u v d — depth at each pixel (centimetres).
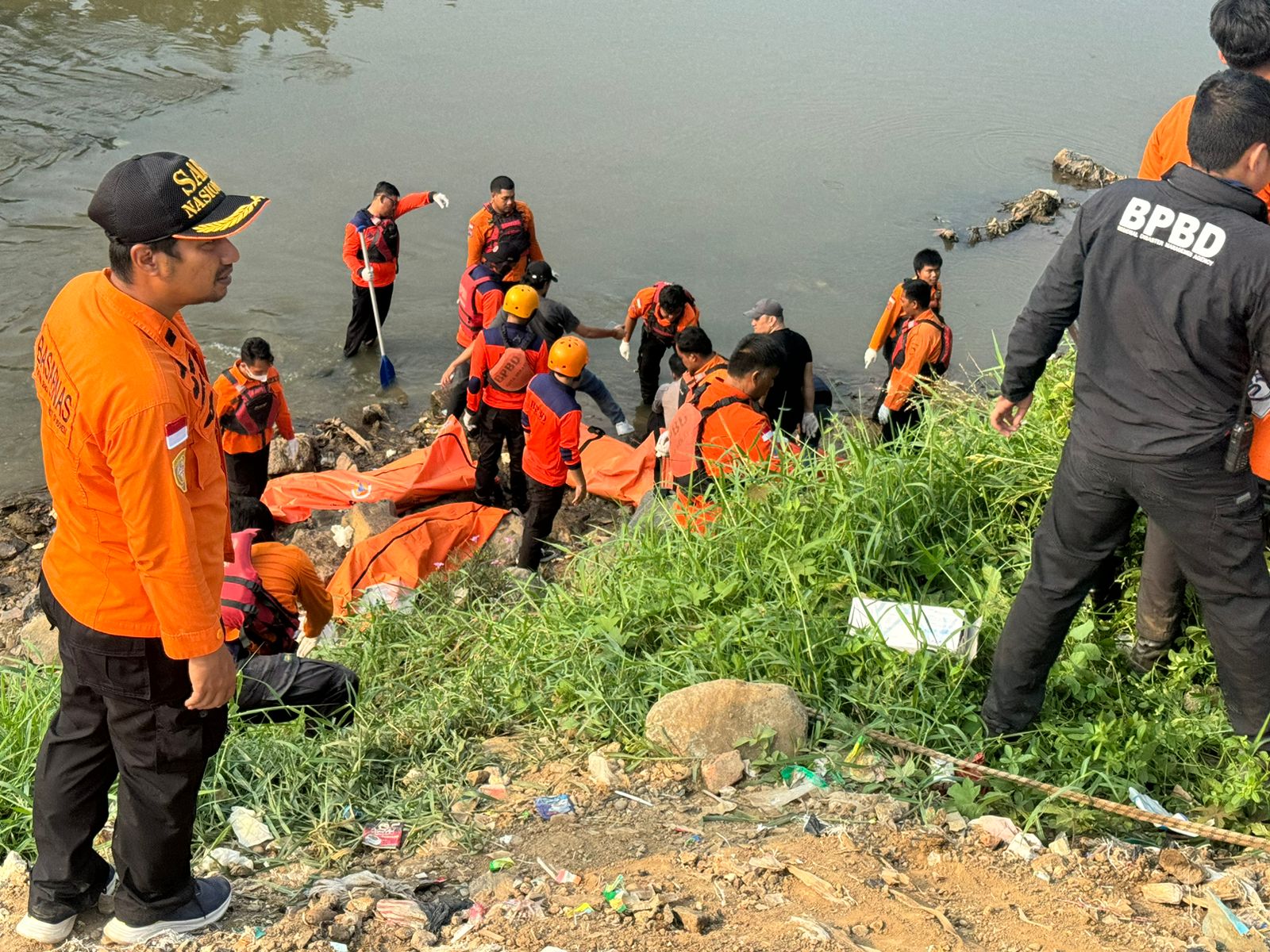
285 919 317
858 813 355
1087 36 2108
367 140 1565
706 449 576
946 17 2212
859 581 462
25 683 486
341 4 2161
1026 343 346
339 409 1016
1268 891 315
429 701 464
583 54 1936
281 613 471
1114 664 422
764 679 425
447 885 338
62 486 266
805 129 1652
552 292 1202
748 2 2270
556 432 721
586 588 520
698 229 1350
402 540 770
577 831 360
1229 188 305
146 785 292
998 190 1481
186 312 1145
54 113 1617
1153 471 321
